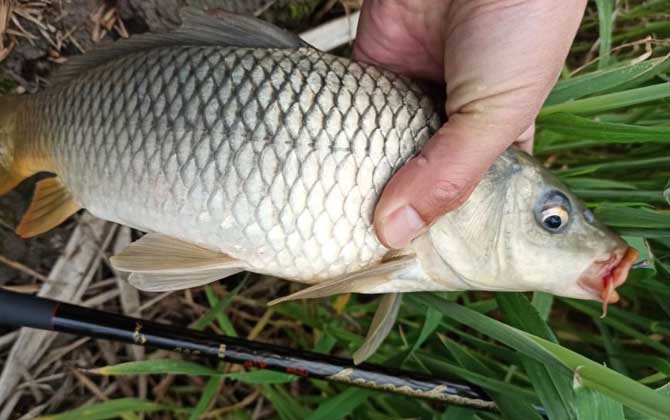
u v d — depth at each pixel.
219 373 0.29
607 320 0.33
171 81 0.24
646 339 0.31
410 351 0.29
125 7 0.32
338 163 0.24
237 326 0.36
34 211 0.27
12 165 0.28
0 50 0.31
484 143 0.23
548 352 0.23
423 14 0.27
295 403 0.33
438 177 0.23
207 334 0.26
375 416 0.32
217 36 0.26
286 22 0.35
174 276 0.26
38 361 0.33
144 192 0.24
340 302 0.32
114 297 0.34
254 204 0.24
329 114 0.24
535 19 0.22
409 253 0.26
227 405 0.35
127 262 0.25
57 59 0.32
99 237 0.33
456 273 0.26
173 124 0.24
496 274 0.26
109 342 0.34
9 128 0.27
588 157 0.37
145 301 0.35
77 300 0.33
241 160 0.24
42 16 0.31
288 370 0.26
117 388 0.34
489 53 0.22
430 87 0.25
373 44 0.29
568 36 0.22
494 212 0.25
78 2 0.32
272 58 0.24
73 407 0.34
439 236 0.25
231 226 0.24
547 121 0.29
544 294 0.30
